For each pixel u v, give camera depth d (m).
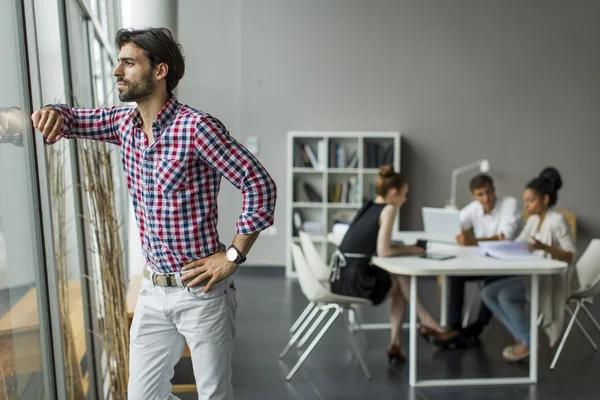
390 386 3.97
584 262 4.42
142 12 4.55
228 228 7.96
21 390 2.03
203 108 7.93
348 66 7.88
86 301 3.17
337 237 5.23
